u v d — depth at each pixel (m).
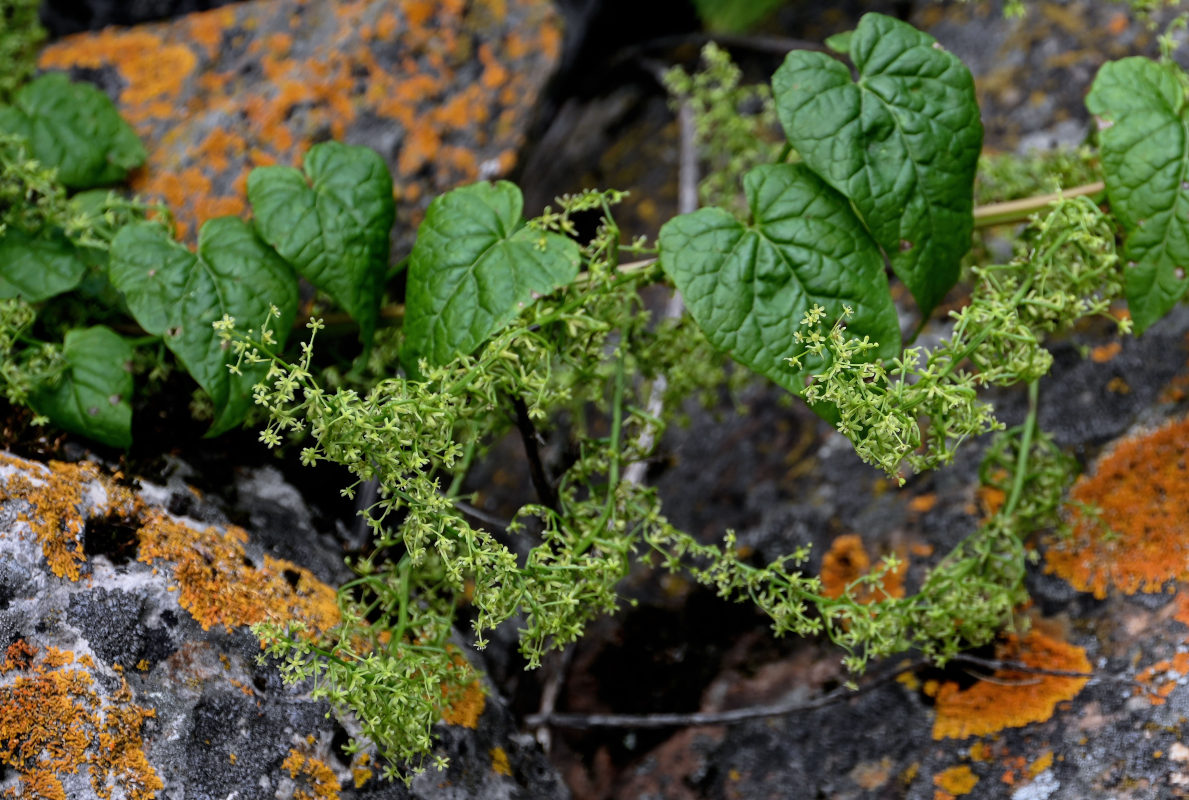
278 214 0.92
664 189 1.15
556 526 0.89
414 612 0.89
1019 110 1.07
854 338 0.85
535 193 1.18
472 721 0.91
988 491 0.97
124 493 0.90
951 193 0.90
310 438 0.95
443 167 1.03
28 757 0.84
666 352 0.93
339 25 1.05
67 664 0.85
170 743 0.86
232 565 0.90
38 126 0.98
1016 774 0.90
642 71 1.21
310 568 0.92
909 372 0.88
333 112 1.03
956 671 0.93
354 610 0.89
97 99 0.99
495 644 1.01
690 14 1.22
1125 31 1.07
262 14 1.06
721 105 1.02
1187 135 0.89
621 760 0.97
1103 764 0.89
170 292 0.91
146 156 1.00
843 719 0.94
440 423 0.85
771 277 0.89
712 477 1.03
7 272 0.92
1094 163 0.94
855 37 0.90
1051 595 0.94
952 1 1.13
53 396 0.90
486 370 0.87
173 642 0.87
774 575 0.90
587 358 0.90
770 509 1.01
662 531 0.90
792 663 0.97
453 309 0.88
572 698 0.99
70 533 0.87
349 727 0.88
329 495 0.97
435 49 1.05
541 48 1.06
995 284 0.90
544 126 1.18
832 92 0.89
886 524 0.98
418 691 0.85
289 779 0.87
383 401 0.86
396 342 0.94
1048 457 0.95
